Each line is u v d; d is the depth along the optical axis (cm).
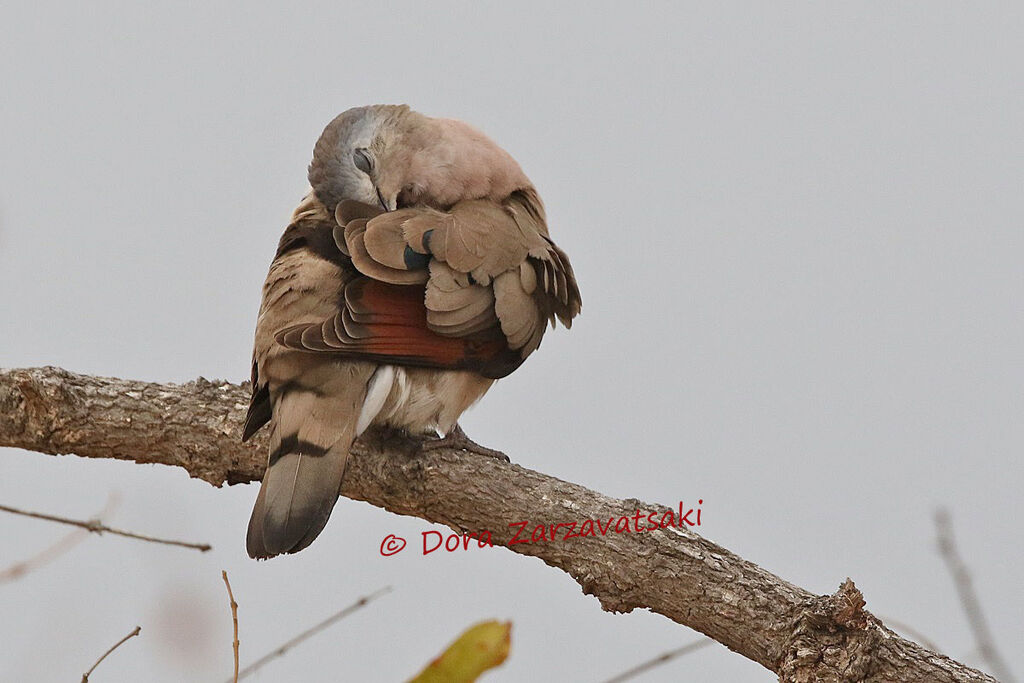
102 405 1013
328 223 1062
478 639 580
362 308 957
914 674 807
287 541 876
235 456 1009
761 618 850
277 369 938
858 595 814
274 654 823
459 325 980
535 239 1077
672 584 880
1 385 1018
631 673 860
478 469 968
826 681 809
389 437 1001
